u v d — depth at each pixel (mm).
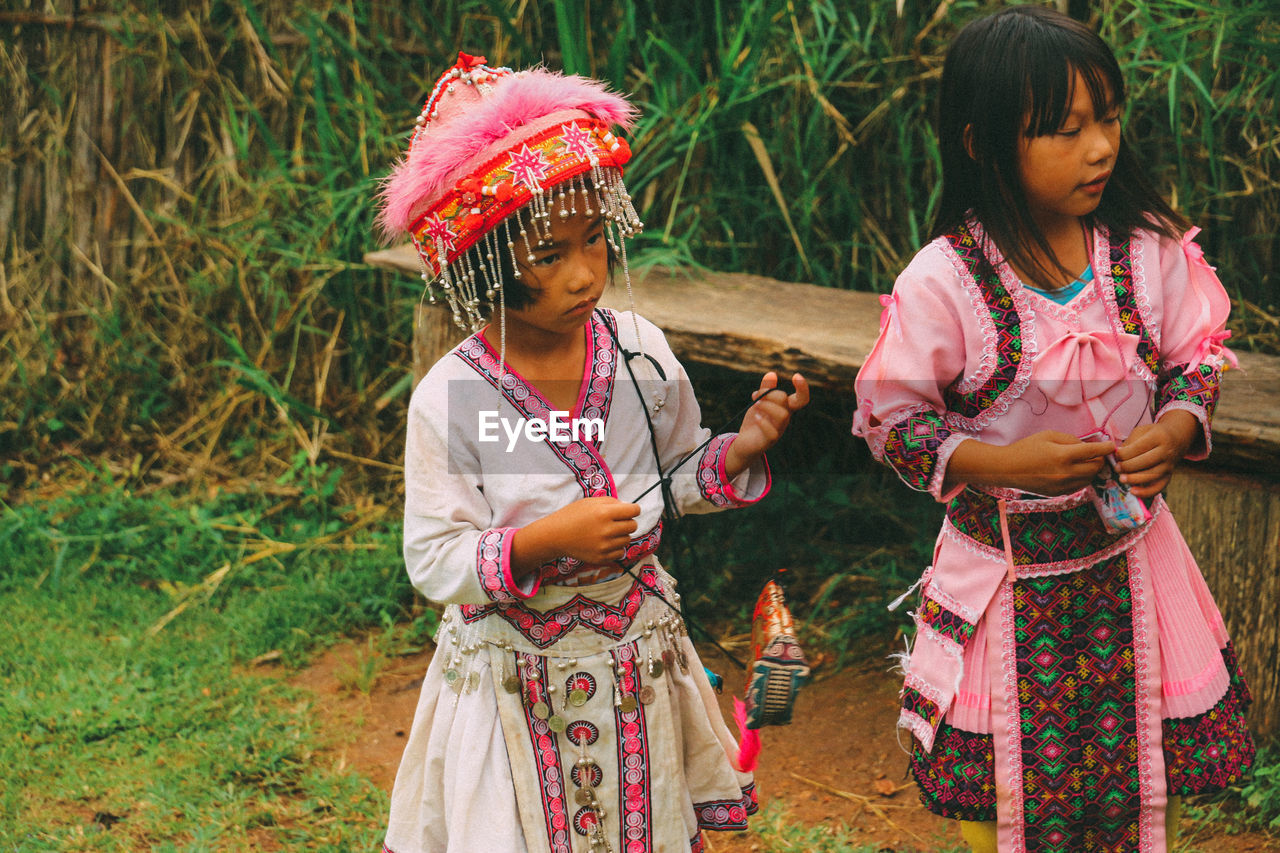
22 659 3688
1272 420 2729
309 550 4445
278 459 5109
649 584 1988
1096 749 1964
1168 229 1990
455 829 1922
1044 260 1918
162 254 5312
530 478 1901
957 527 2029
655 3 4758
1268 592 2789
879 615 3809
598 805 1936
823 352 3268
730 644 3793
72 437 5340
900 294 1954
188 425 5262
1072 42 1798
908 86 4500
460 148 1754
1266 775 2734
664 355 2037
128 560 4426
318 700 3559
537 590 1898
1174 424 1932
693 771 2088
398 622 4055
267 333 5258
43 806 2973
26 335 5387
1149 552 1979
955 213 1989
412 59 5156
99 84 5281
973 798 1999
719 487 2012
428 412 1900
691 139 4387
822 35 4355
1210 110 4109
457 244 1802
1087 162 1825
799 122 4594
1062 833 1978
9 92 5324
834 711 3400
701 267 4297
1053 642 1954
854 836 2828
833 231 4652
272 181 5113
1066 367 1907
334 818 2945
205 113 5258
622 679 1934
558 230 1784
